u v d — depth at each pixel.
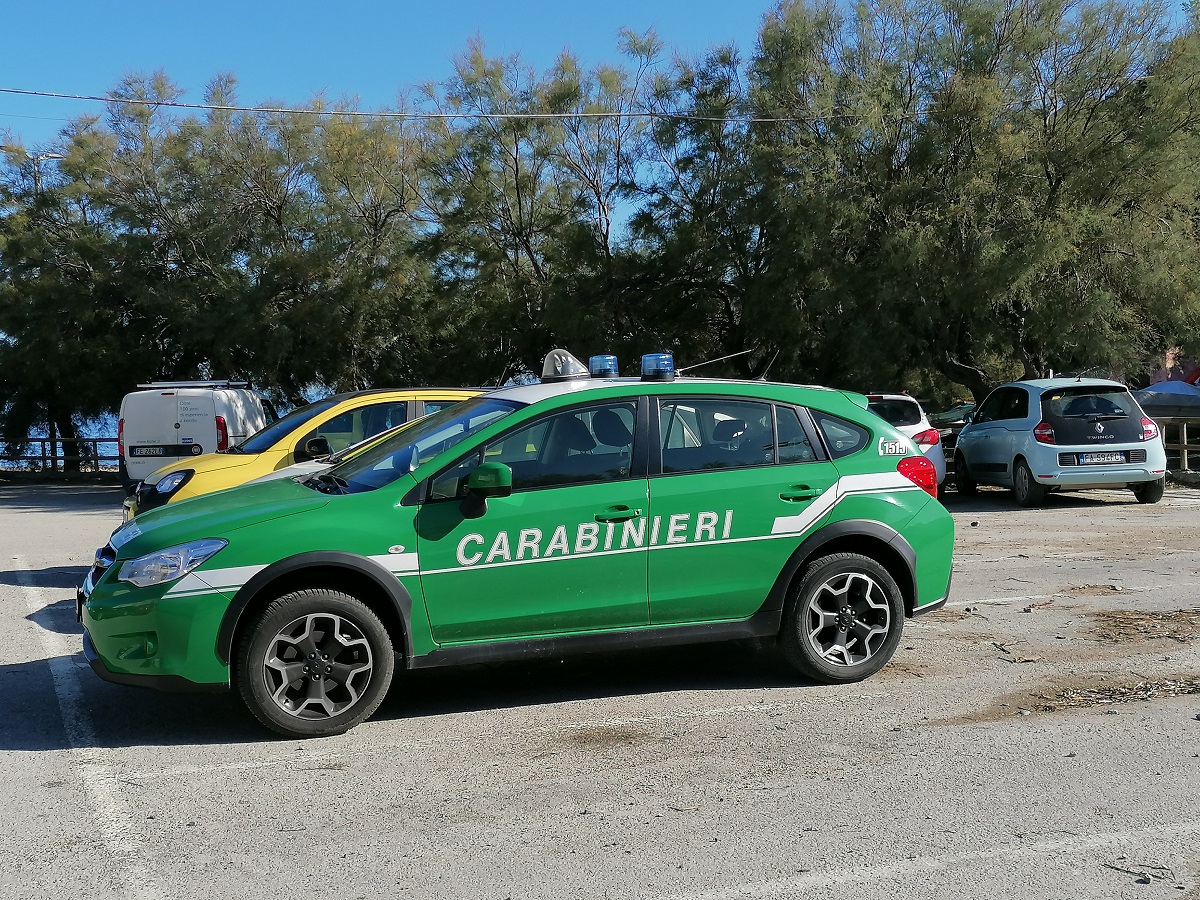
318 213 25.78
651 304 24.08
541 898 3.48
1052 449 14.24
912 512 6.03
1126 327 18.92
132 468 13.12
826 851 3.80
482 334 25.12
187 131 26.08
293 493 5.55
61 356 26.20
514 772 4.68
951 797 4.29
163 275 26.44
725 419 5.87
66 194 26.23
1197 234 18.88
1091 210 17.91
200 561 5.03
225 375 26.88
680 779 4.55
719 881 3.58
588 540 5.49
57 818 4.19
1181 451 17.64
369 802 4.34
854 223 19.06
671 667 6.43
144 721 5.45
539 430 5.57
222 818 4.18
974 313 19.02
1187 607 7.70
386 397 9.18
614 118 23.91
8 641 7.24
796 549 5.81
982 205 18.33
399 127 25.42
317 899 3.49
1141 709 5.39
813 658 5.88
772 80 20.75
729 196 22.08
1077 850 3.79
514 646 5.44
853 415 6.10
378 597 5.31
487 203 24.16
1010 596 8.28
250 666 5.05
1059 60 18.78
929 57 19.52
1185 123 17.81
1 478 27.78
